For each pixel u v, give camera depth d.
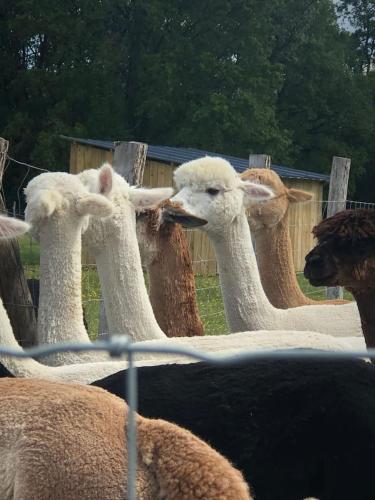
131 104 34.47
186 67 32.91
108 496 2.29
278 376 3.51
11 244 6.20
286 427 3.43
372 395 3.47
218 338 5.17
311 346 5.09
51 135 29.56
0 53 33.25
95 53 33.16
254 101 30.91
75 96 31.84
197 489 2.26
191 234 17.34
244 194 6.52
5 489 2.33
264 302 6.59
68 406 2.42
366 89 37.84
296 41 37.09
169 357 4.91
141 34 34.34
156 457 2.33
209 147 30.50
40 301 5.21
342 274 4.93
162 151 22.45
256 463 3.41
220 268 6.59
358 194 38.22
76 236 5.21
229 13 34.03
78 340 5.16
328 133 37.25
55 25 31.56
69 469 2.30
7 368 4.43
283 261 7.45
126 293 5.70
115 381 3.66
